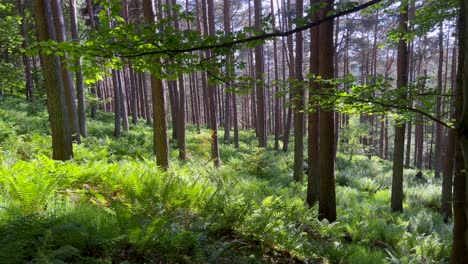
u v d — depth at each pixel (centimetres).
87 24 2130
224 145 2055
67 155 713
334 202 751
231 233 536
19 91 2350
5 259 287
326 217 751
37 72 1944
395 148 1069
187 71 429
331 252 579
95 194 527
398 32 805
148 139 1770
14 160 745
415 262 639
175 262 389
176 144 1766
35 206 439
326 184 743
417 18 753
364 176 1744
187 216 541
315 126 922
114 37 364
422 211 1053
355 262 575
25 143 959
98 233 377
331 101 546
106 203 548
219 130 3038
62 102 706
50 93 693
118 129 1750
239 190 846
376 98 519
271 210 620
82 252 348
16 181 479
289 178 1320
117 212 434
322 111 725
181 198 581
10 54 2145
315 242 604
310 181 938
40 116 1692
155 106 866
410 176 1905
